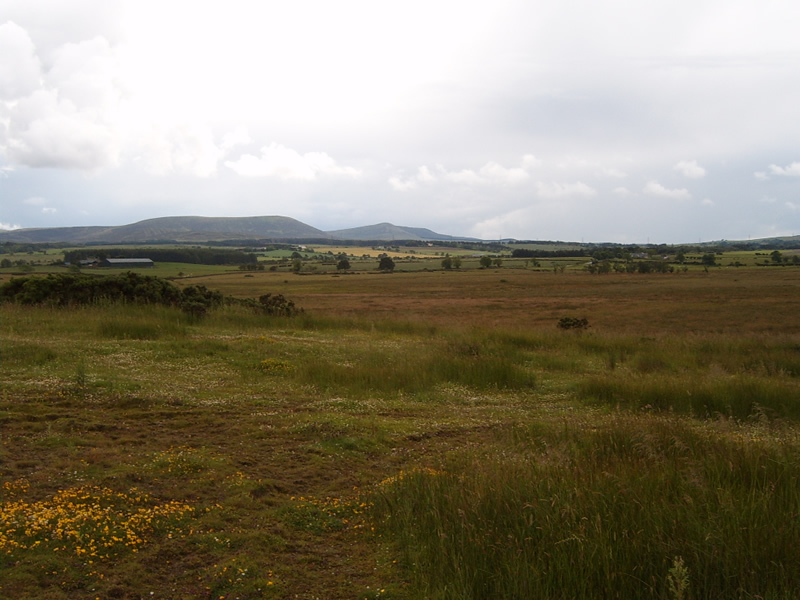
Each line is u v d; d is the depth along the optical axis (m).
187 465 6.98
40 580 4.35
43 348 13.04
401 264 193.12
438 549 5.05
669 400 12.16
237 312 23.19
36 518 5.19
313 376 13.01
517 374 14.19
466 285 101.19
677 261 157.38
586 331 25.77
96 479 6.34
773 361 17.84
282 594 4.51
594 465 6.90
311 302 66.69
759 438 8.80
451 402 12.02
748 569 4.56
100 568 4.64
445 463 7.60
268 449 8.02
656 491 5.93
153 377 11.82
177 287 24.39
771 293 69.50
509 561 4.72
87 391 9.98
